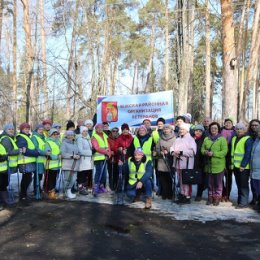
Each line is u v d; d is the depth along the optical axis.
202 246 5.68
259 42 11.62
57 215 7.46
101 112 11.88
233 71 10.55
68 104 20.31
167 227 6.67
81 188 9.73
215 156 8.22
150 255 5.30
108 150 9.70
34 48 20.09
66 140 9.28
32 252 5.39
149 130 9.80
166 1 26.14
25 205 8.34
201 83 41.22
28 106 18.14
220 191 8.34
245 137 8.03
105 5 22.81
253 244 5.78
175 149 8.40
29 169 8.84
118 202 8.66
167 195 9.01
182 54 17.03
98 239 6.00
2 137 8.16
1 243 5.80
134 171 8.32
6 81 24.34
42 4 20.36
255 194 8.29
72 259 5.13
